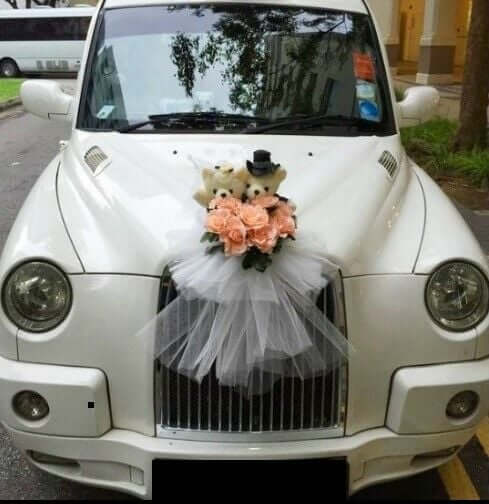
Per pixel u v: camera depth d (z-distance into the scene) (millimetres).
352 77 3613
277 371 2258
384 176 2945
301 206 2539
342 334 2322
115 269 2377
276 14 3746
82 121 3471
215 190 2275
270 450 2287
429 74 18078
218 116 3367
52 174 3199
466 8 21188
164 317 2262
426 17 18094
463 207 7059
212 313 2229
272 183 2273
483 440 3373
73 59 24156
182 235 2307
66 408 2336
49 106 3943
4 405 2393
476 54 8594
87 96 3533
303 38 3689
